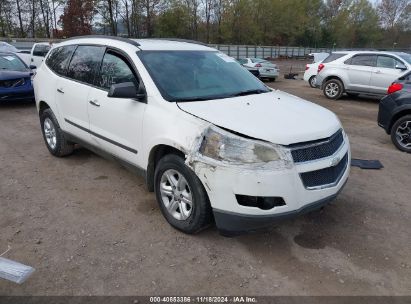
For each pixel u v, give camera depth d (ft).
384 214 13.75
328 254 11.22
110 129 14.15
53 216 13.17
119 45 14.34
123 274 10.17
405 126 21.42
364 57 39.17
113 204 14.08
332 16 265.34
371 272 10.45
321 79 42.52
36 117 29.30
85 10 160.76
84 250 11.19
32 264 10.53
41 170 17.42
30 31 173.58
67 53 17.43
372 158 20.36
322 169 10.68
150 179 13.08
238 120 10.61
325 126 11.22
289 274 10.30
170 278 10.04
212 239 11.82
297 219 13.16
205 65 14.47
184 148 10.73
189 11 180.24
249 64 64.64
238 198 10.12
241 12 198.70
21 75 33.32
